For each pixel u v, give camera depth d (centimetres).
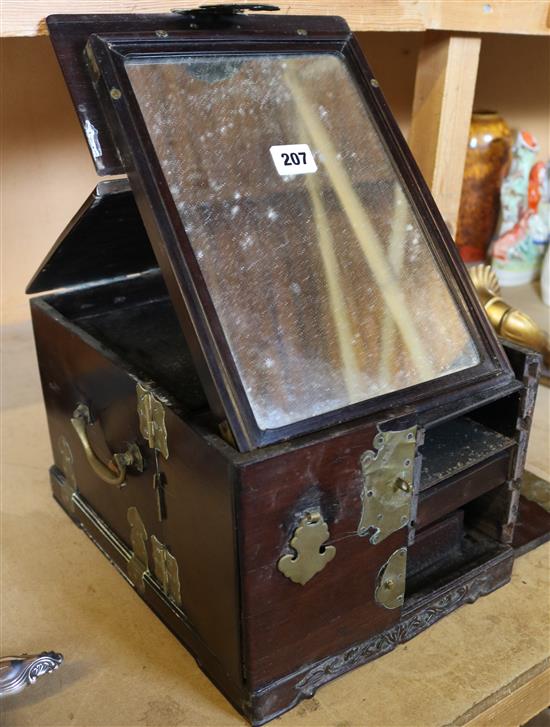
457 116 138
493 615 82
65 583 88
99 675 75
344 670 73
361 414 65
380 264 73
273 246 68
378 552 70
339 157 75
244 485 58
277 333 65
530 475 106
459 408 71
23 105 150
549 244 173
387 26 114
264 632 65
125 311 100
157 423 69
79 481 95
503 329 137
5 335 158
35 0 83
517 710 75
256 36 75
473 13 124
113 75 66
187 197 66
